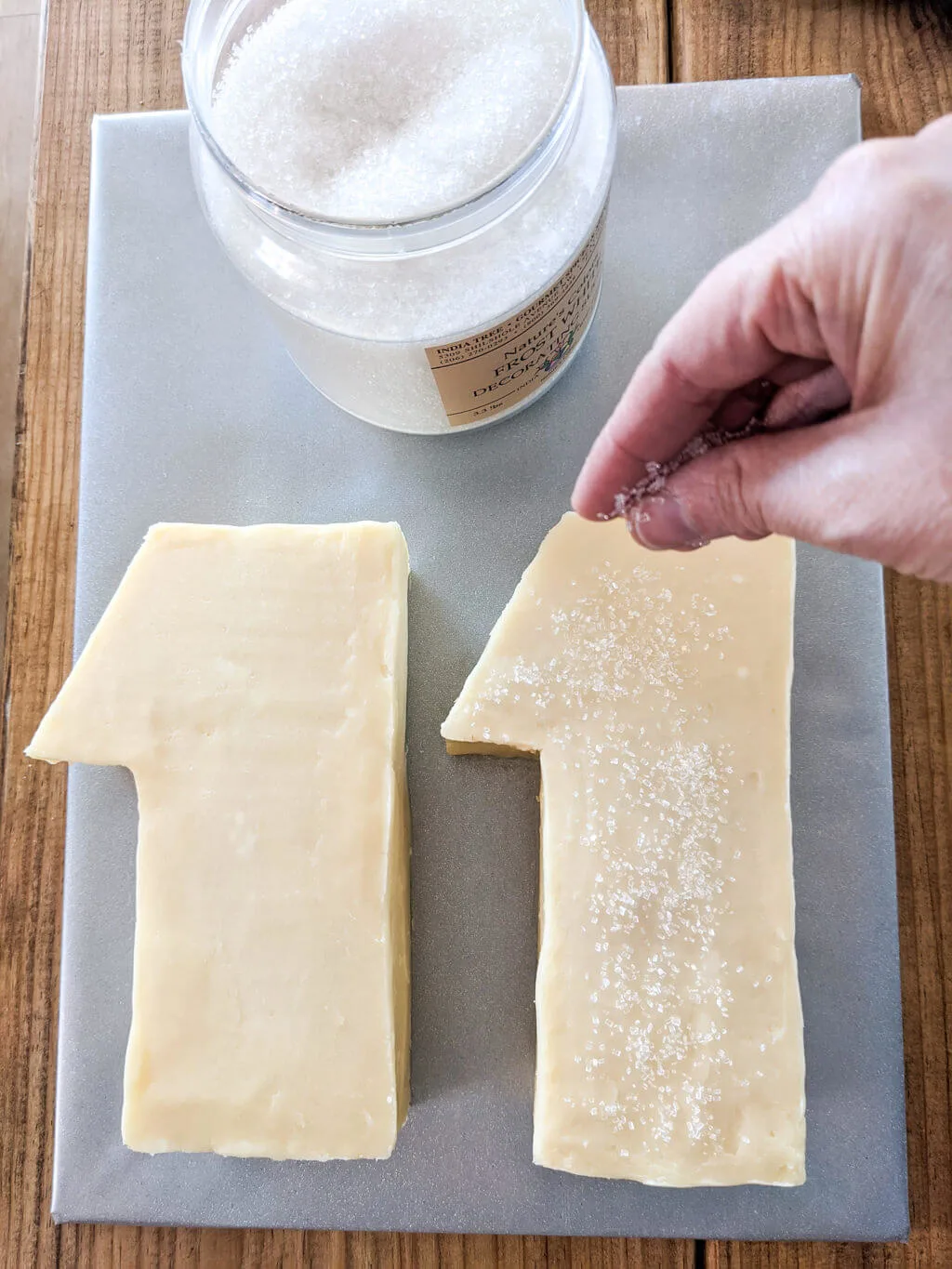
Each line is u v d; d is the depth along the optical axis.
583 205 0.49
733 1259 0.57
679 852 0.54
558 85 0.45
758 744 0.54
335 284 0.48
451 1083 0.57
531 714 0.55
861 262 0.39
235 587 0.56
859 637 0.59
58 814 0.62
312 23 0.47
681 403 0.46
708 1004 0.53
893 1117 0.56
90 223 0.64
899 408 0.40
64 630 0.63
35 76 0.82
